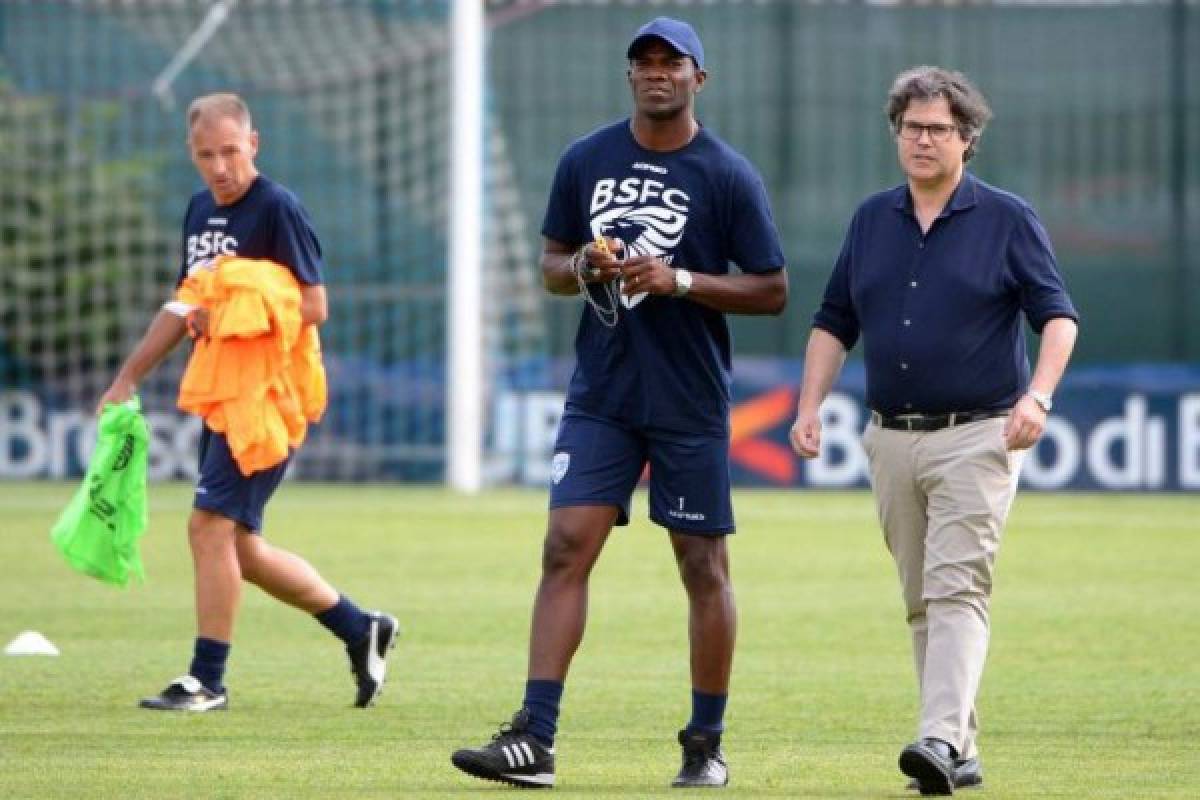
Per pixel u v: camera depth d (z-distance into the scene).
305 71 74.88
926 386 24.62
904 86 24.89
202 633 30.75
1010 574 49.53
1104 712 30.92
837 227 73.94
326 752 26.95
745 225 25.20
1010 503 24.88
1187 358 72.88
